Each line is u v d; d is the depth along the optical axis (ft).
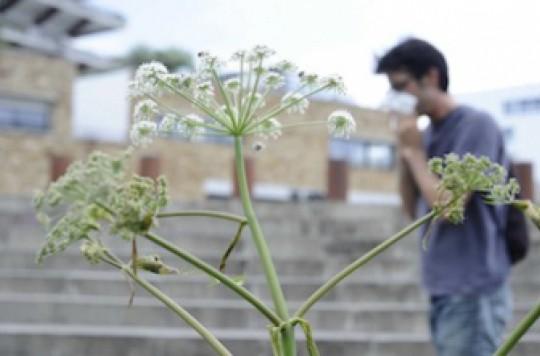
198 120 3.46
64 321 18.93
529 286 21.33
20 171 50.83
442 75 8.15
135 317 18.93
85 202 2.77
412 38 8.22
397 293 21.21
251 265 22.52
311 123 3.65
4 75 54.13
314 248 25.55
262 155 57.31
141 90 3.39
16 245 24.08
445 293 7.92
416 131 8.32
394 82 8.22
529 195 28.19
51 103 55.57
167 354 16.48
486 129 7.88
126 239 2.82
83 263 22.30
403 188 8.98
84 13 74.49
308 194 58.75
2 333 16.43
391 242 3.30
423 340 17.02
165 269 3.18
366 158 62.75
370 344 16.97
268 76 3.52
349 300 21.12
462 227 7.85
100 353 16.47
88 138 53.62
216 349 3.13
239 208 29.22
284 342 3.08
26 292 20.42
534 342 16.98
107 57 75.66
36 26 74.02
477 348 7.79
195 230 27.50
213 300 20.40
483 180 3.29
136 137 3.37
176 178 53.62
